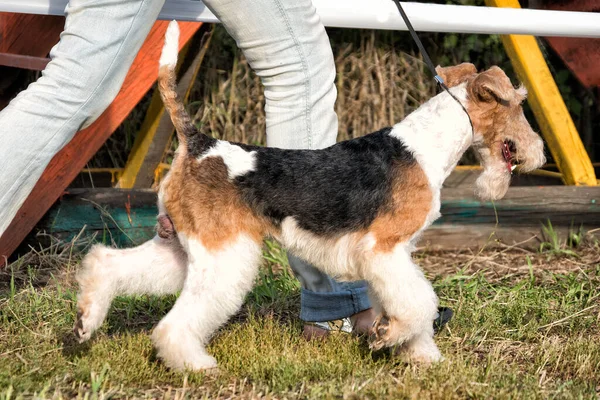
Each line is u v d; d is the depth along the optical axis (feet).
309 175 11.85
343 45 26.40
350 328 13.55
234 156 11.82
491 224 21.15
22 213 17.72
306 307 13.42
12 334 13.24
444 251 21.02
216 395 10.85
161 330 11.40
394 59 26.61
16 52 18.54
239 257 11.57
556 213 21.24
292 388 10.98
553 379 12.00
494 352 12.76
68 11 11.55
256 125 26.30
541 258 20.27
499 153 13.00
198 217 11.51
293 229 11.94
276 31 12.40
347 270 11.98
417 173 11.95
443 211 20.92
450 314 13.87
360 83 26.55
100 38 11.38
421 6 17.40
